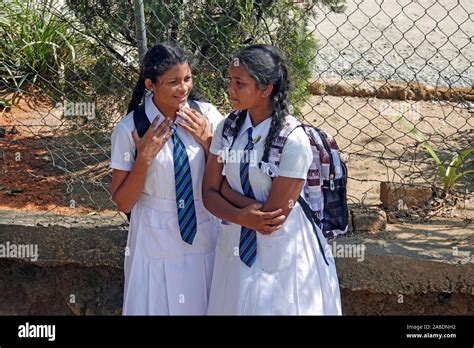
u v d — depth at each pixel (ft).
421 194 13.76
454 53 23.72
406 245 12.69
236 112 10.85
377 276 12.62
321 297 10.94
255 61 10.16
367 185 14.79
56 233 13.58
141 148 10.93
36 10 19.77
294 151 10.32
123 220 13.82
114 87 15.75
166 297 11.53
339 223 11.19
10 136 17.37
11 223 13.67
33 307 14.15
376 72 21.02
